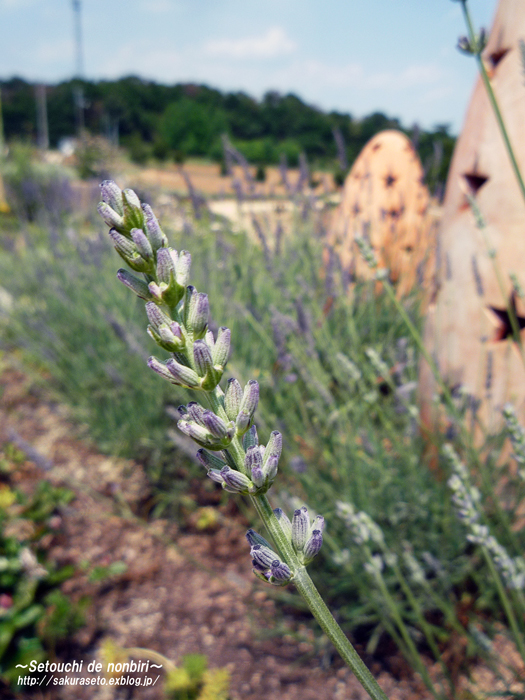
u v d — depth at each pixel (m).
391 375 2.85
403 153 3.70
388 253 3.54
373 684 0.66
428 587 1.90
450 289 2.37
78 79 54.38
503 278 2.15
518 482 2.14
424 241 3.64
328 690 2.12
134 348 2.92
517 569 1.66
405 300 3.36
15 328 4.85
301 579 0.66
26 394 4.82
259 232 3.20
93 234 5.16
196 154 39.06
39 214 6.35
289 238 4.05
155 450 3.38
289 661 2.28
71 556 2.94
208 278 3.52
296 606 2.50
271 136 37.69
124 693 2.21
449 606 2.17
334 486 2.53
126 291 4.15
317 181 4.39
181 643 2.41
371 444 2.29
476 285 2.18
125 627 2.51
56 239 4.96
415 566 1.89
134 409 3.42
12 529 3.03
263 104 38.62
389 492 2.29
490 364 2.08
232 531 3.03
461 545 2.16
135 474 3.56
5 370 5.32
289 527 0.67
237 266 3.25
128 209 0.61
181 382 0.64
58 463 3.75
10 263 5.84
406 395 2.37
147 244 0.61
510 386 2.18
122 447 3.58
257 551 0.64
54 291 4.43
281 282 3.26
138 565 2.85
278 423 2.52
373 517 2.25
